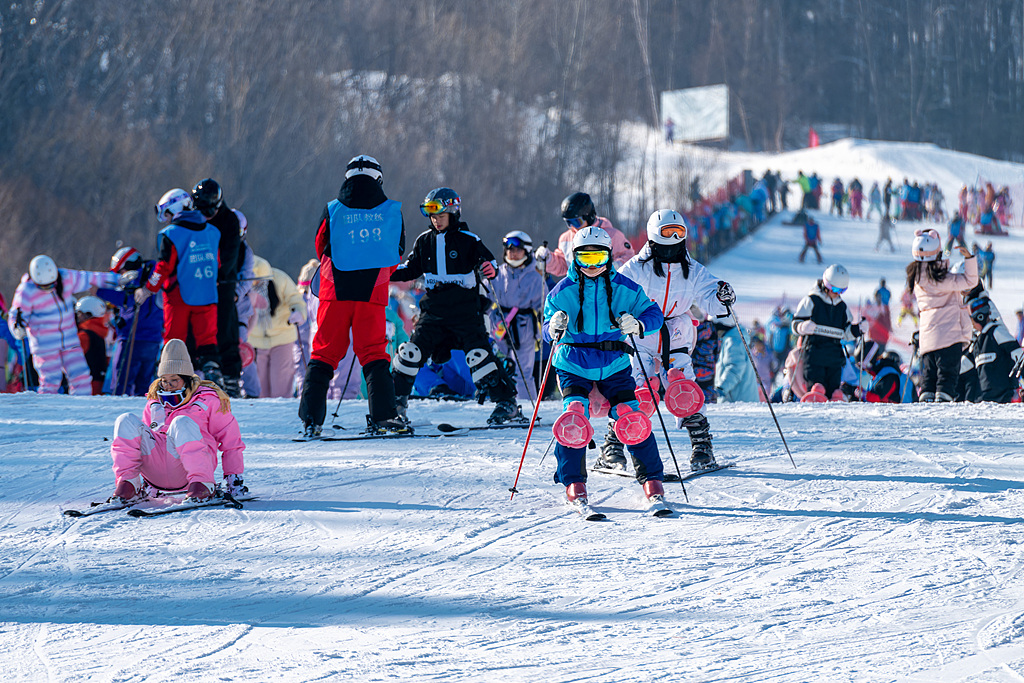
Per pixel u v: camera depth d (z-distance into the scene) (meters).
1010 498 15.83
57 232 88.50
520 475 17.95
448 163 150.75
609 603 11.44
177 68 118.25
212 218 29.00
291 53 129.62
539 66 178.00
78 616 11.21
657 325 15.45
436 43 164.00
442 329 22.38
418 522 14.90
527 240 29.47
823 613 11.00
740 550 13.29
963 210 135.38
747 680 9.27
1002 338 31.12
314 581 12.34
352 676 9.44
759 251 117.00
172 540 14.10
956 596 11.43
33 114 97.38
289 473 18.22
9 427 23.70
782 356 59.69
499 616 11.09
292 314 35.72
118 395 32.03
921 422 24.41
